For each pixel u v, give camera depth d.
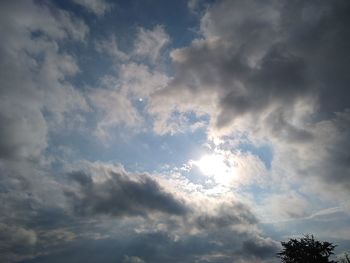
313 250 38.28
